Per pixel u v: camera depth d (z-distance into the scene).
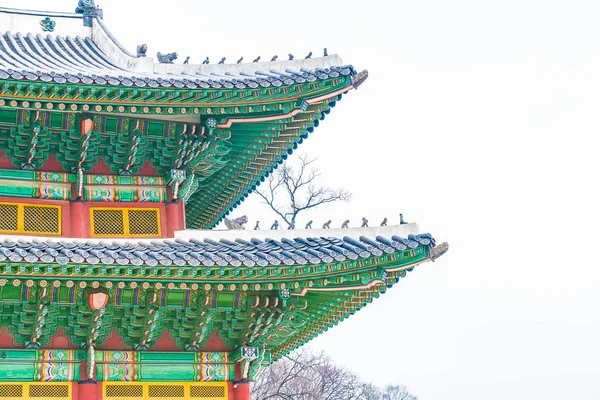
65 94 19.22
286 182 51.62
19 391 18.75
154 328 19.73
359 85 21.39
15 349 18.88
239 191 26.86
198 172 22.20
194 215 29.22
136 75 21.47
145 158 21.83
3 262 16.81
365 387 66.56
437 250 18.89
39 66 22.83
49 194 20.83
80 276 17.98
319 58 21.81
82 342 19.39
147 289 19.23
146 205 21.58
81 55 26.05
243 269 18.52
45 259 16.98
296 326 20.77
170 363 20.03
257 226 21.38
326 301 20.84
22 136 20.47
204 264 18.12
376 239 19.34
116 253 17.69
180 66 23.48
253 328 20.42
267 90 20.67
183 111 20.62
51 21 27.25
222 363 20.47
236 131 22.72
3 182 20.52
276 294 20.12
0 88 18.64
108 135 21.11
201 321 19.92
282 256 18.58
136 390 19.69
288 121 22.14
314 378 57.06
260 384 53.56
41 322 18.73
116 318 19.61
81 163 21.06
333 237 20.27
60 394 19.03
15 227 20.33
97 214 21.14
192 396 20.09
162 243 20.41
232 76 22.23
